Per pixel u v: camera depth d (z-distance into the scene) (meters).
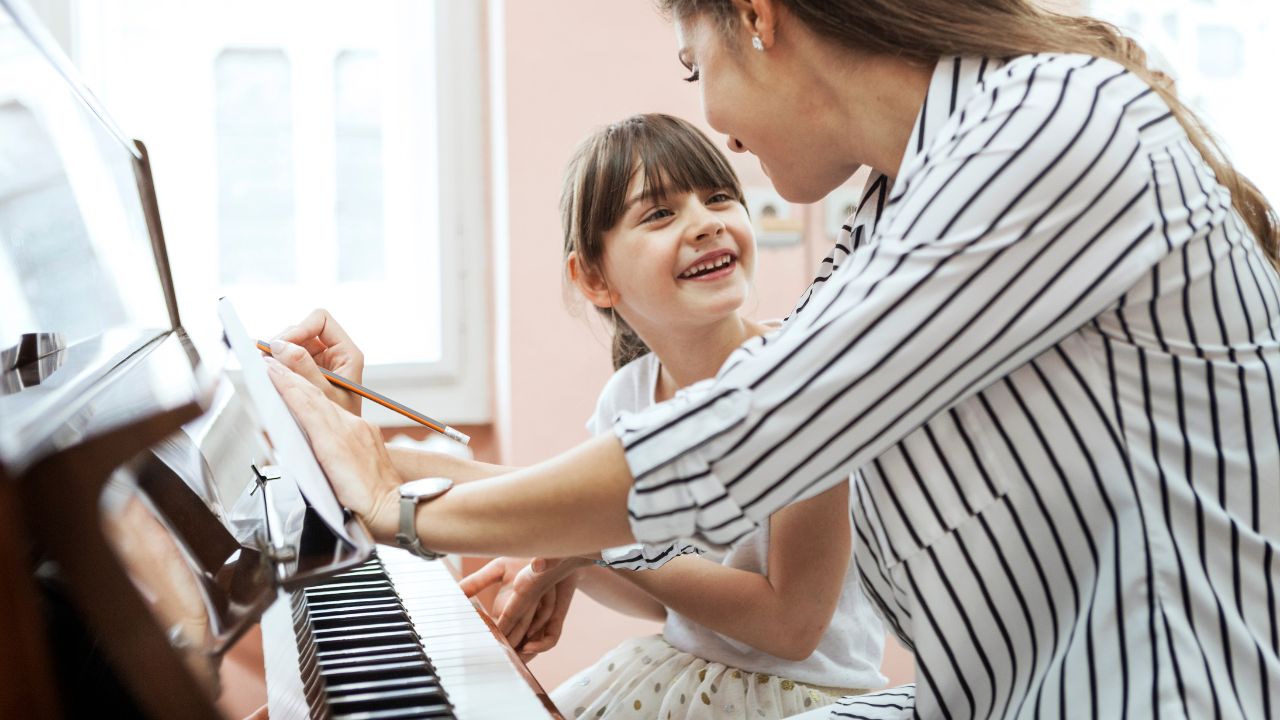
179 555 0.51
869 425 0.61
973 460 0.67
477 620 0.83
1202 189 0.65
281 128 2.12
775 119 0.75
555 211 2.02
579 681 1.26
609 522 0.66
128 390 0.61
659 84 2.05
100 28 1.99
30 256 0.59
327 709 0.60
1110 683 0.64
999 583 0.68
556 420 2.03
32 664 0.37
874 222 0.84
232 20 2.07
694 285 1.21
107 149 0.86
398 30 2.16
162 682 0.45
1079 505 0.66
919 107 0.72
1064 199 0.59
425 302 2.18
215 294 2.09
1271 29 2.34
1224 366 0.64
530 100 2.00
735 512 0.63
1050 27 0.72
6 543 0.37
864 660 1.24
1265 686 0.62
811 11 0.70
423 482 0.70
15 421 0.44
